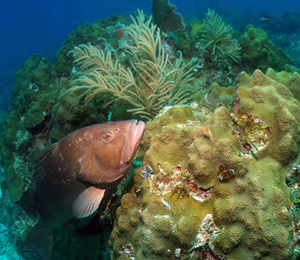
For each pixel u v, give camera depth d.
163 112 0.90
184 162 0.68
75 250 1.13
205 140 0.65
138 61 1.35
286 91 0.72
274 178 0.60
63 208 0.89
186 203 0.63
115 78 1.33
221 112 0.66
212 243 0.58
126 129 0.73
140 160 0.95
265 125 0.65
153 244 0.60
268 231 0.53
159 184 0.67
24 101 1.69
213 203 0.61
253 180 0.58
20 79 2.06
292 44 3.95
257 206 0.56
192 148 0.65
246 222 0.55
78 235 1.15
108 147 0.74
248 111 0.68
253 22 5.56
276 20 5.20
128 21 2.30
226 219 0.57
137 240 0.67
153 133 0.81
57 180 0.84
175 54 1.86
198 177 0.62
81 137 0.78
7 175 1.62
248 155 0.65
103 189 0.78
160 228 0.60
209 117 0.72
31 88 1.70
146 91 1.35
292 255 0.56
